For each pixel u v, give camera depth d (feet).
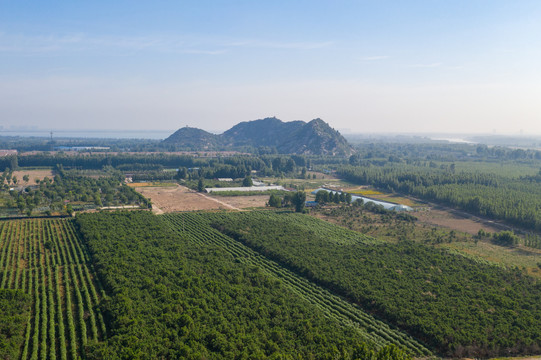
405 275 338.13
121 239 407.64
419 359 226.79
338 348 223.92
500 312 274.77
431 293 305.94
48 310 268.21
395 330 258.98
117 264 332.80
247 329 242.58
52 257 377.71
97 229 445.78
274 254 388.16
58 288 303.07
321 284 328.90
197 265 344.90
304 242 425.69
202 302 268.62
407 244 428.56
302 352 218.79
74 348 224.74
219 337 225.56
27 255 384.68
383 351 198.70
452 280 327.47
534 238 449.89
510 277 338.54
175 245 391.45
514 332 249.96
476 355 236.02
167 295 276.41
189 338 226.58
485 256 410.11
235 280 314.96
